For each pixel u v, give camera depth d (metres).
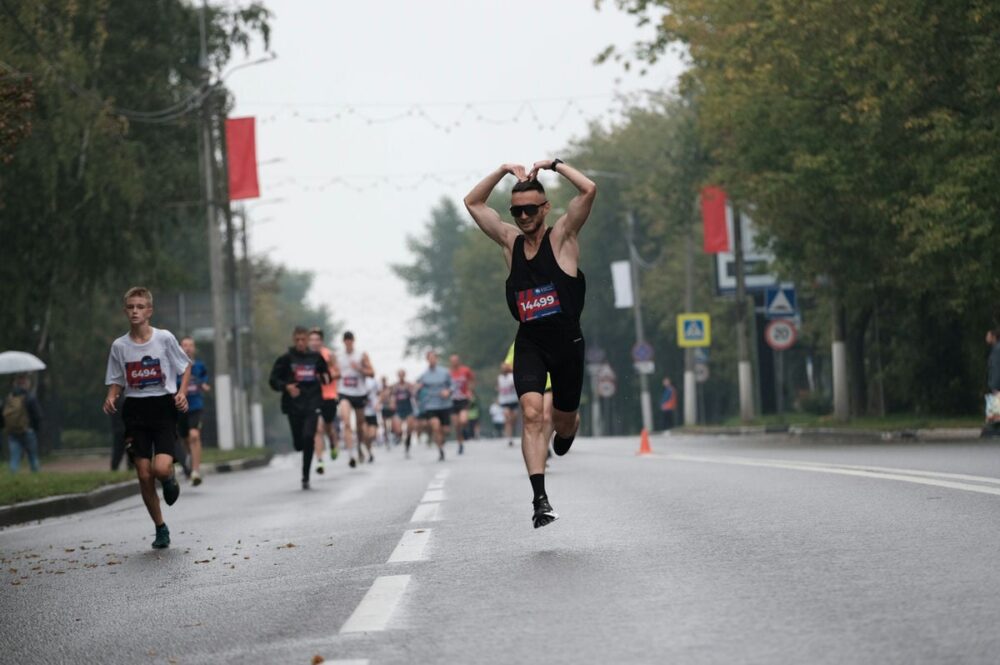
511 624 21.27
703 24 104.50
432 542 33.03
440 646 19.92
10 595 30.11
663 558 27.47
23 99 52.53
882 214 92.88
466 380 106.50
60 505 57.66
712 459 64.88
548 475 57.38
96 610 26.72
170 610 25.70
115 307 164.62
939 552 26.58
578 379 30.11
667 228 175.25
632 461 67.88
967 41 81.88
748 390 141.00
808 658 17.94
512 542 31.69
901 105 84.62
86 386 186.75
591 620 21.20
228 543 37.62
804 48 89.81
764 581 24.12
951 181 78.62
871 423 104.56
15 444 89.38
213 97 128.62
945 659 17.66
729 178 108.62
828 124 92.75
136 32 139.88
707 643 19.11
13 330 122.19
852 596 22.28
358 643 20.52
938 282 97.62
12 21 104.06
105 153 114.75
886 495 38.06
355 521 41.50
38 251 119.38
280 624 22.88
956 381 111.19
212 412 164.62
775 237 116.56
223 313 122.19
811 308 155.88
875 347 124.56
